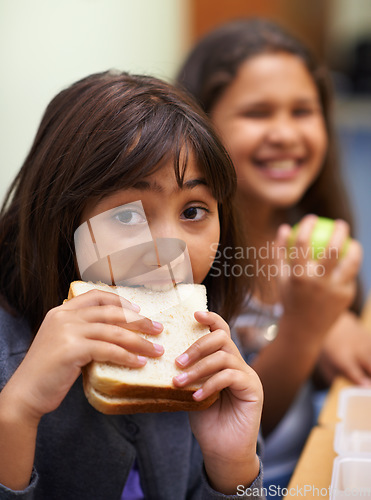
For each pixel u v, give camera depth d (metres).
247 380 0.60
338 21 5.59
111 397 0.55
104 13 2.82
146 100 0.62
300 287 1.02
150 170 0.57
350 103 4.68
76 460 0.71
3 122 2.58
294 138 1.30
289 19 4.41
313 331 1.04
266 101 1.30
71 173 0.60
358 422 0.88
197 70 1.41
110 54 2.88
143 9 3.11
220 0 3.71
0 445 0.54
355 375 1.08
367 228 3.32
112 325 0.55
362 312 1.43
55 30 2.63
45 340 0.54
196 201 0.60
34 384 0.53
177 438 0.76
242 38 1.36
